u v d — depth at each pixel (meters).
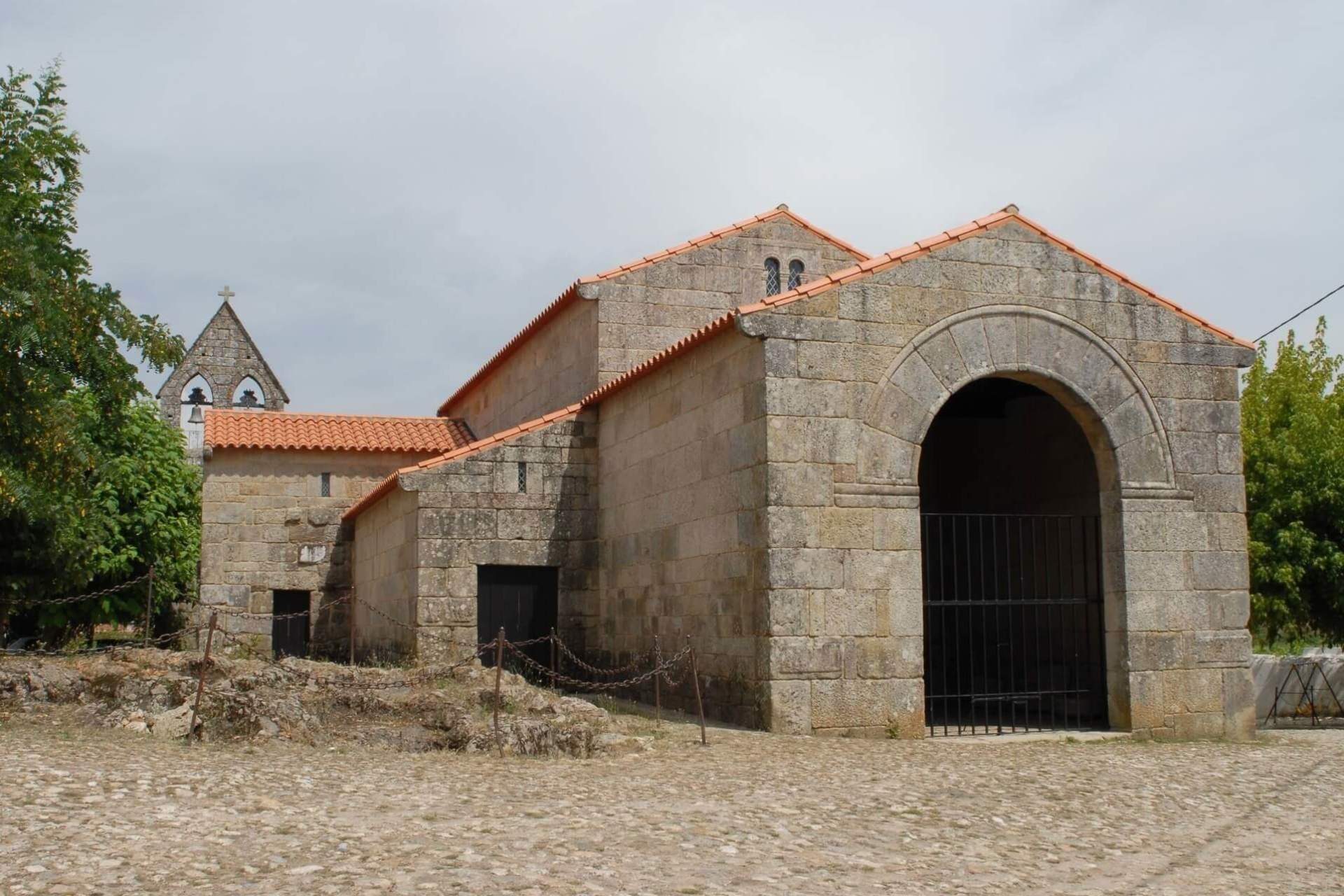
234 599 27.80
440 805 9.44
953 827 9.30
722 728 15.04
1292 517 20.61
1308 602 20.64
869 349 15.27
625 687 19.31
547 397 25.20
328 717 13.77
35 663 15.43
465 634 20.23
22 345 16.56
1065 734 15.65
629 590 19.44
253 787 9.90
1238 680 16.27
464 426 31.55
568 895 6.85
